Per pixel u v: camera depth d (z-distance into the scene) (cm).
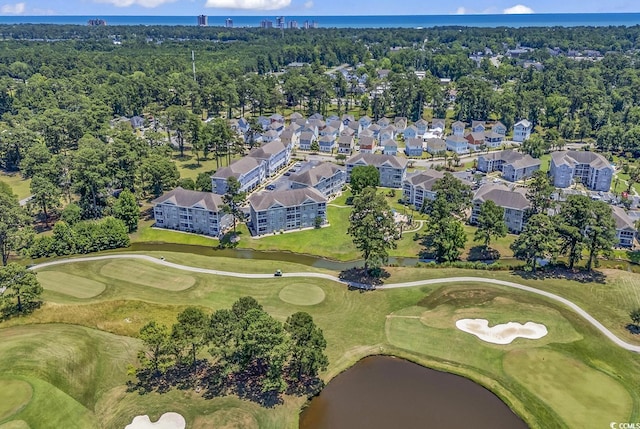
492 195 14650
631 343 9406
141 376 8619
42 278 11756
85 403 8000
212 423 7606
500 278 11744
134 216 14725
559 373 8706
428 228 13962
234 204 14588
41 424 7438
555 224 11994
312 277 11975
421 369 9019
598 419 7725
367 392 8469
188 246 14088
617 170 19850
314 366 8238
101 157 16300
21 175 19188
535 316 10162
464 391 8500
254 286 11550
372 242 11512
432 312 10475
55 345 9062
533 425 7738
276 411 7938
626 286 11319
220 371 8719
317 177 16725
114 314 10269
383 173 18350
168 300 10888
